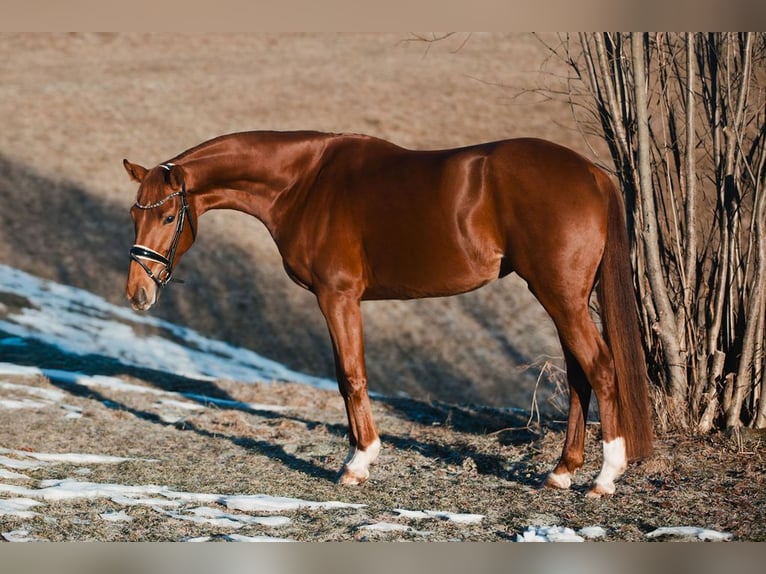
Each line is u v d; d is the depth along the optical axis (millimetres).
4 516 6723
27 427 10508
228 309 26562
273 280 28328
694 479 7793
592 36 10414
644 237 9000
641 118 8773
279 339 25438
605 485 7352
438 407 12359
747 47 8922
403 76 46594
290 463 9062
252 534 6617
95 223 31312
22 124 40031
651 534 6480
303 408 12523
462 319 26719
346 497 7711
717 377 9242
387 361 24641
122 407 12031
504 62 47344
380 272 7754
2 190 33031
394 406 12547
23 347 16141
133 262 7945
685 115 9508
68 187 33812
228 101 44250
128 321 24484
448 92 43625
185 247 8266
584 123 10273
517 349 25188
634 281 9633
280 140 8266
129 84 47344
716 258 9469
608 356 7152
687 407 9320
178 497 7602
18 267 27531
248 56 53062
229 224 31406
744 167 9672
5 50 54000
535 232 7012
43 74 49281
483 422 11133
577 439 7676
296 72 48906
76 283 27078
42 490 7508
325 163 8156
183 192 8031
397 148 7945
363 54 51844
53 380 13430
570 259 6973
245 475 8570
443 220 7305
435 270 7461
